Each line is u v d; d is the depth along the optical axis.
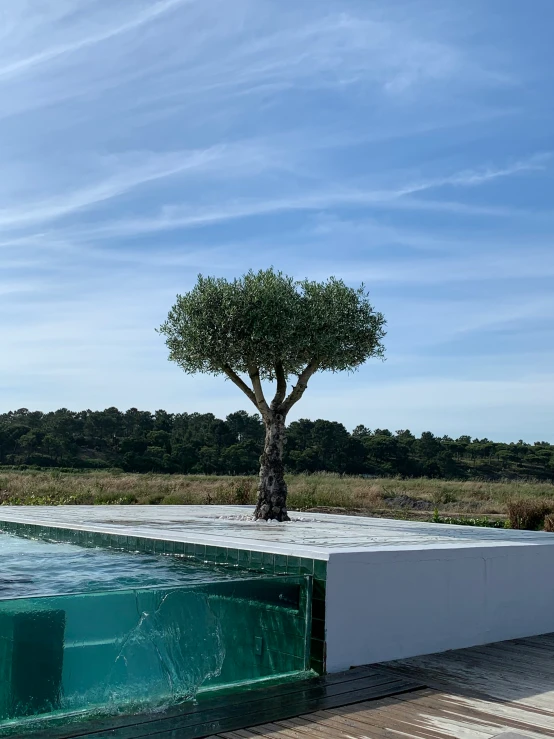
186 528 8.55
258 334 10.68
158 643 4.65
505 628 6.59
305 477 39.97
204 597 4.92
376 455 61.62
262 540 6.77
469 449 72.00
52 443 54.28
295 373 12.83
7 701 4.00
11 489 23.41
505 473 64.12
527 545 6.92
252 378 11.41
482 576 6.43
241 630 5.10
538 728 4.05
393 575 5.68
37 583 5.70
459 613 6.19
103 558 7.10
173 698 4.54
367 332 11.89
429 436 74.88
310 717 4.16
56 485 25.55
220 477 38.62
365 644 5.43
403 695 4.64
